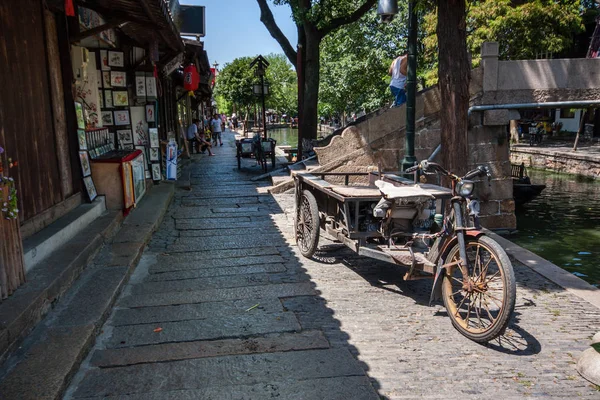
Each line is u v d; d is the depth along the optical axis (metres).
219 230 7.54
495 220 10.27
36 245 4.70
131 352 3.68
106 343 3.82
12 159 4.66
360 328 4.20
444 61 6.72
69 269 4.68
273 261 6.02
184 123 21.59
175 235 7.24
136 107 10.00
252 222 8.09
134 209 8.17
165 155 11.91
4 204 3.73
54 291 4.23
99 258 5.57
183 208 9.26
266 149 14.21
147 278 5.36
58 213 5.84
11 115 4.68
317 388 3.25
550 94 9.73
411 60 8.57
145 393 3.16
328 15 13.76
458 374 3.49
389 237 5.10
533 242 10.07
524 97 9.71
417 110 10.15
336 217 5.71
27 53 5.18
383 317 4.44
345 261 6.07
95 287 4.70
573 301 4.88
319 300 4.81
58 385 3.01
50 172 5.70
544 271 5.75
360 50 21.59
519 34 20.73
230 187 11.72
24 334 3.60
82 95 8.23
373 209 5.33
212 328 4.12
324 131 45.44
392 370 3.53
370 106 22.45
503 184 10.10
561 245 9.84
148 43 9.92
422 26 19.89
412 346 3.90
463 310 4.62
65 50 6.30
